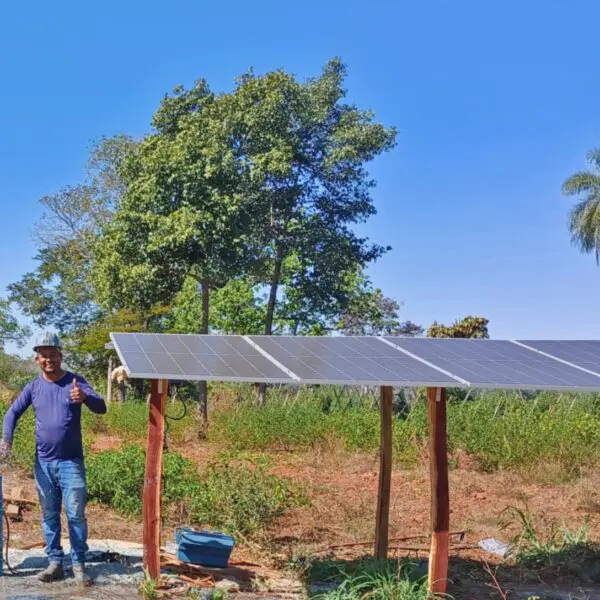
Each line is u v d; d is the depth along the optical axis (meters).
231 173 22.11
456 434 14.91
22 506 9.60
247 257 22.70
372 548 8.59
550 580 7.68
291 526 9.55
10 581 6.80
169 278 22.78
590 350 7.38
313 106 24.92
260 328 29.97
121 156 36.94
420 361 6.65
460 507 10.94
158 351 6.56
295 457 14.84
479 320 24.59
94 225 38.53
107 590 6.68
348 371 6.21
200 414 19.52
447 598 6.64
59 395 6.88
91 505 9.92
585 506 11.07
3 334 43.44
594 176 32.53
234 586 6.93
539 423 15.20
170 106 23.70
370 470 13.56
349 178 25.81
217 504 9.28
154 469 6.66
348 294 29.00
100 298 28.73
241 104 23.30
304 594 6.85
